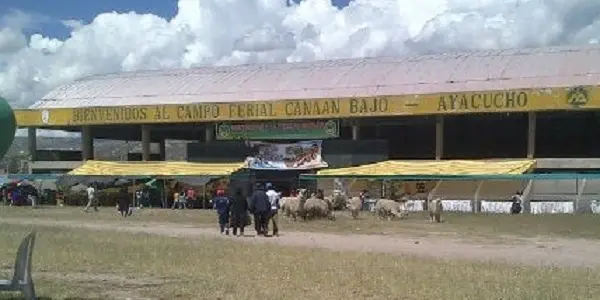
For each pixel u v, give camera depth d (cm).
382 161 5488
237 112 6022
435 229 3209
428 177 4712
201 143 6088
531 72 5628
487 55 6162
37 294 1245
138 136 7919
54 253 1881
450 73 5938
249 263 1692
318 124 5884
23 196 5747
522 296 1239
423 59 6369
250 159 5778
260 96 6291
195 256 1838
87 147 6694
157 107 6262
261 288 1301
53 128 7000
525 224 3475
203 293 1247
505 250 2319
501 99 5262
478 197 4491
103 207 5344
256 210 2742
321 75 6462
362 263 1706
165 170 5628
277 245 2258
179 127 6869
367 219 3809
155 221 3741
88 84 7225
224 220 2855
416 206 4519
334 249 2155
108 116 6431
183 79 7000
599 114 5697
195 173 5475
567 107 5084
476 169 4803
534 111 5225
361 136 6812
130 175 5612
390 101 5569
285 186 5722
